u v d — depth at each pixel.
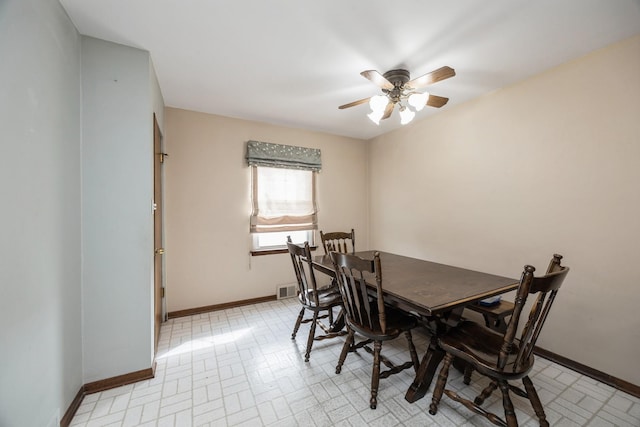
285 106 2.76
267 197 3.27
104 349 1.64
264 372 1.83
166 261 2.72
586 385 1.71
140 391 1.63
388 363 1.69
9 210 0.98
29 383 1.08
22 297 1.05
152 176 1.80
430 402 1.53
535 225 2.13
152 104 1.89
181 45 1.73
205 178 2.92
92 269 1.61
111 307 1.66
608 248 1.75
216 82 2.25
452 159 2.82
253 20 1.50
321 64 1.97
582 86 1.85
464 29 1.57
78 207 1.55
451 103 2.70
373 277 1.86
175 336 2.35
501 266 2.38
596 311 1.80
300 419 1.41
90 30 1.56
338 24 1.54
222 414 1.44
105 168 1.64
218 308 3.00
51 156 1.27
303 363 1.94
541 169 2.08
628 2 1.35
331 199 3.81
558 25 1.53
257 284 3.23
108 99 1.66
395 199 3.61
